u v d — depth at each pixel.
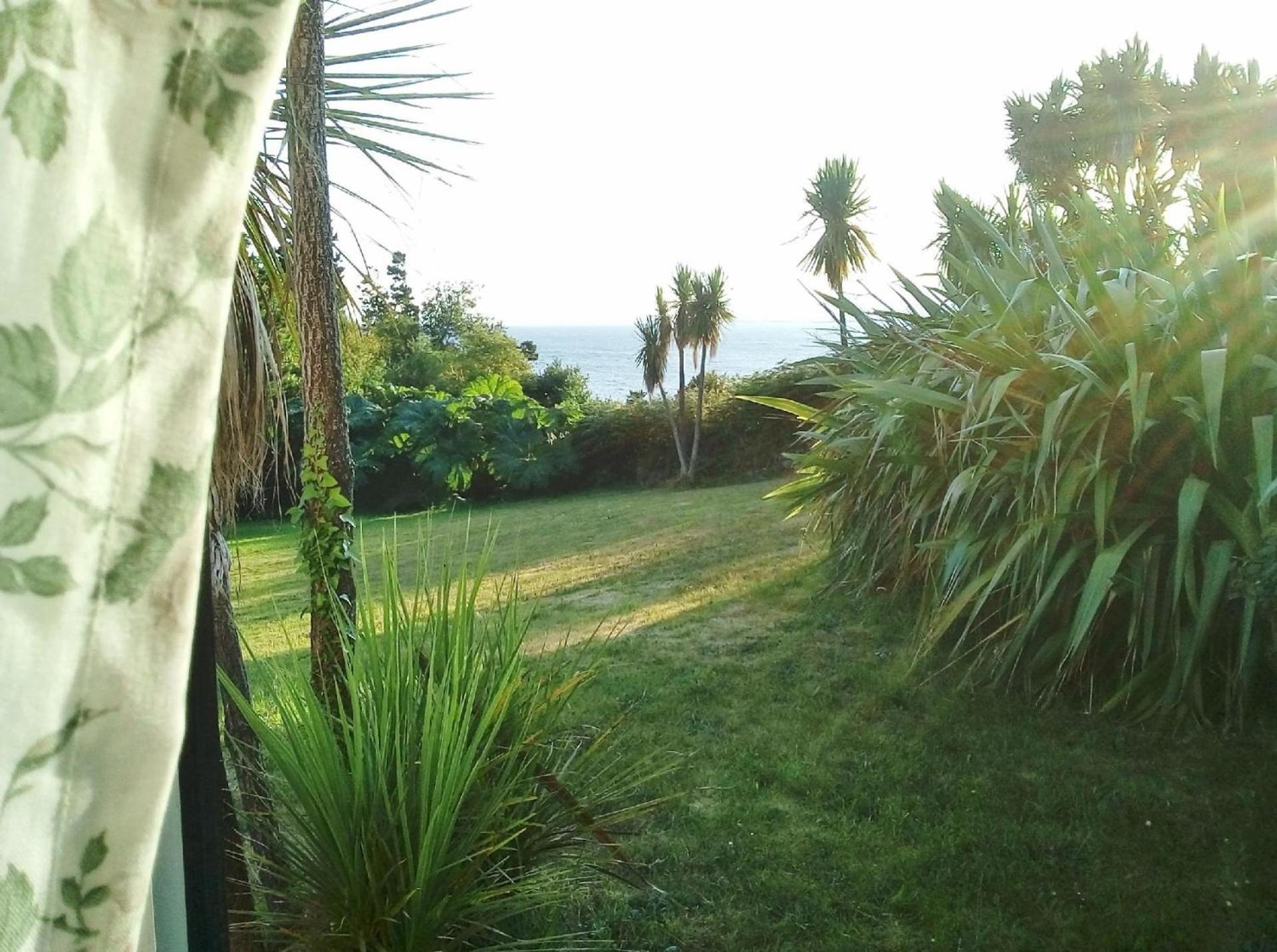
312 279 2.71
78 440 0.54
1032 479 4.75
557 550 11.22
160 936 0.99
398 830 2.54
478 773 2.66
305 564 3.00
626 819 3.54
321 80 2.54
